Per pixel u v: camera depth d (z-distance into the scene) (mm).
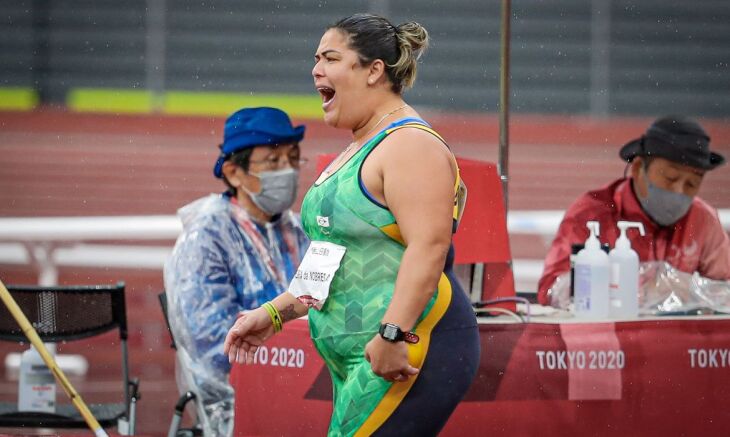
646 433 12922
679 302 14367
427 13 81062
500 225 13633
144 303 36562
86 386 25844
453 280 10117
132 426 15172
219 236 15125
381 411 9805
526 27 80688
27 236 25531
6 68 81688
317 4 81875
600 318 13250
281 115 15477
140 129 77375
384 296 9797
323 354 10242
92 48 81875
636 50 80438
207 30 81938
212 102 79500
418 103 80688
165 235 29016
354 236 9844
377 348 9430
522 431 12555
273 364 12719
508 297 13711
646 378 12898
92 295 15133
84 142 75125
